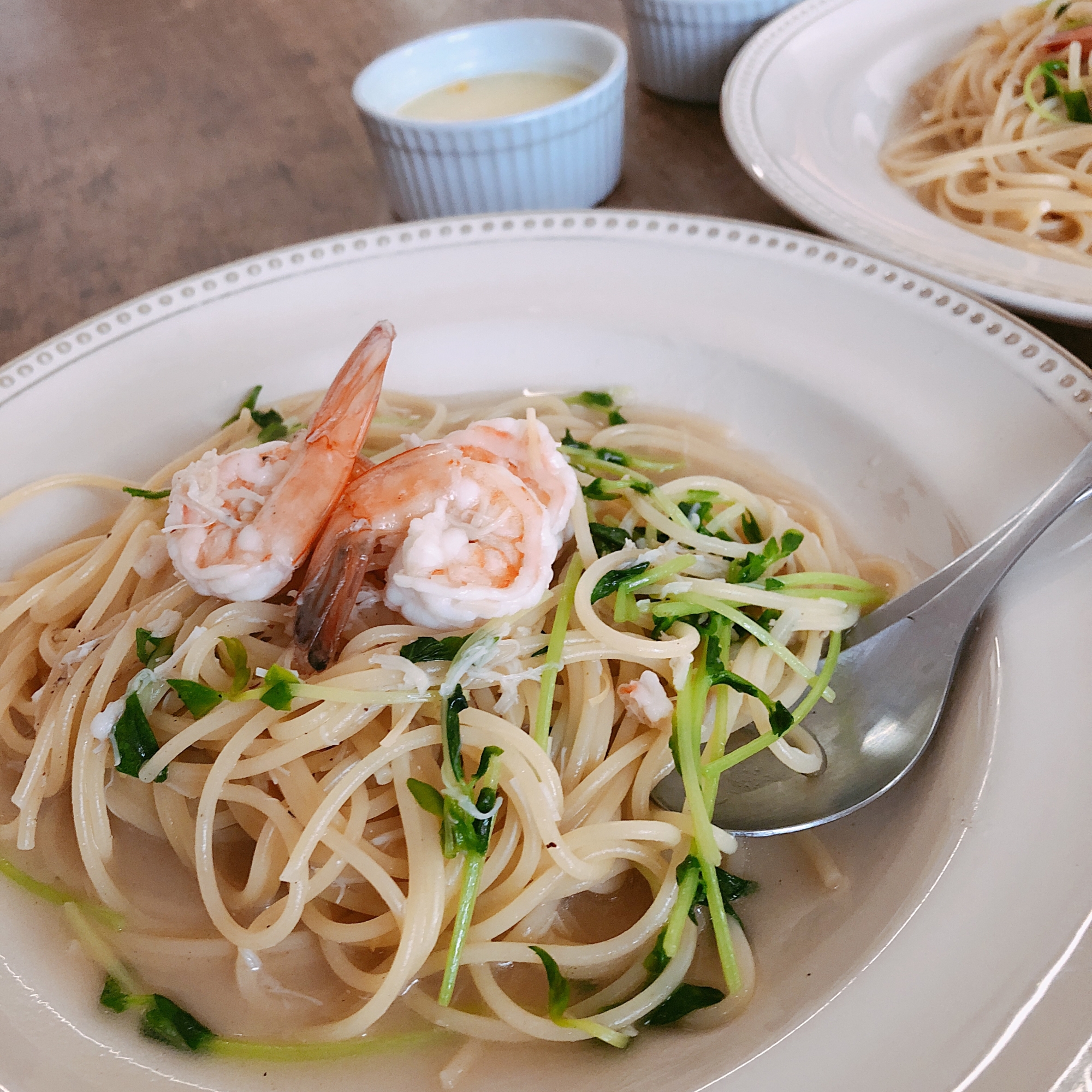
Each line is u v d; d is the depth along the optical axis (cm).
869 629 25
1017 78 39
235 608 24
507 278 31
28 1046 20
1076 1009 17
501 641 23
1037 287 27
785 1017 19
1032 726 20
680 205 36
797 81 37
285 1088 20
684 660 24
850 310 28
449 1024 21
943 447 25
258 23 54
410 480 23
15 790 25
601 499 27
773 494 28
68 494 28
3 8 60
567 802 24
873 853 22
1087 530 22
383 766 24
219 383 29
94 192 42
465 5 53
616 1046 21
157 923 23
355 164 41
